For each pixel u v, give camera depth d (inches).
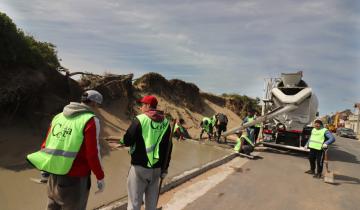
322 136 419.5
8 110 388.5
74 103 146.3
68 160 138.6
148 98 175.2
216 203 274.7
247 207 273.9
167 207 251.8
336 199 327.6
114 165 350.6
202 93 1238.9
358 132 2760.8
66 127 142.3
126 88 716.0
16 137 362.6
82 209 147.1
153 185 176.4
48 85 485.4
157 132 171.0
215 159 462.6
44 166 138.9
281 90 648.4
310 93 605.6
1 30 390.0
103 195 250.5
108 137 490.6
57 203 145.1
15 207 211.9
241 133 553.0
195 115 1005.2
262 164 484.7
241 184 347.9
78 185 142.9
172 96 981.2
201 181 343.9
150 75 938.1
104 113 603.2
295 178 406.0
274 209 276.4
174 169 370.6
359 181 427.2
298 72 627.8
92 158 139.9
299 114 616.4
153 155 167.9
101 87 645.3
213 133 745.0
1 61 398.0
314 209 288.4
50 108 458.0
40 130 405.7
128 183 172.1
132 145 170.7
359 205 315.0
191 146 569.3
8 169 282.0
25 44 438.0
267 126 641.0
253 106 1385.3
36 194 238.2
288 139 626.8
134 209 169.3
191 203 267.6
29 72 430.9
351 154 781.3
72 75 559.5
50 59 522.9
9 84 387.2
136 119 169.8
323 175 436.8
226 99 1317.7
